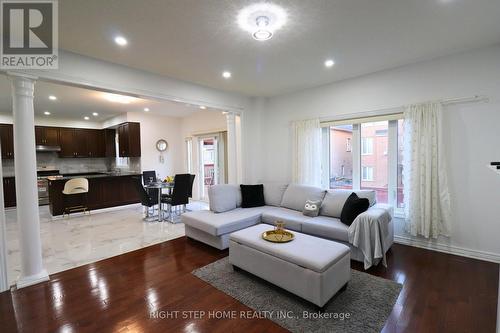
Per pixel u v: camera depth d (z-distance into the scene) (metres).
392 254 3.33
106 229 4.64
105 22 2.34
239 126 5.18
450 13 2.28
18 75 2.56
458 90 3.19
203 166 7.57
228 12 2.21
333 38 2.74
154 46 2.86
